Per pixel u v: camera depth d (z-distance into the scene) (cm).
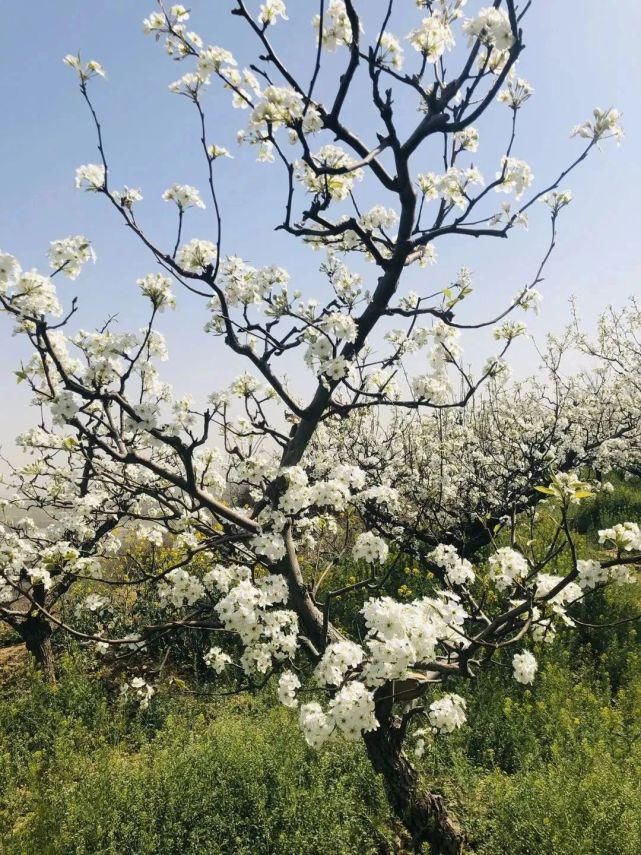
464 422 1020
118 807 454
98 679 699
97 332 340
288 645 328
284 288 388
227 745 520
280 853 397
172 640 741
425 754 471
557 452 941
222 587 360
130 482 448
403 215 372
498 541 911
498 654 639
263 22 320
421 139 345
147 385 397
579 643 703
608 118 336
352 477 354
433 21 338
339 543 710
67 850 418
